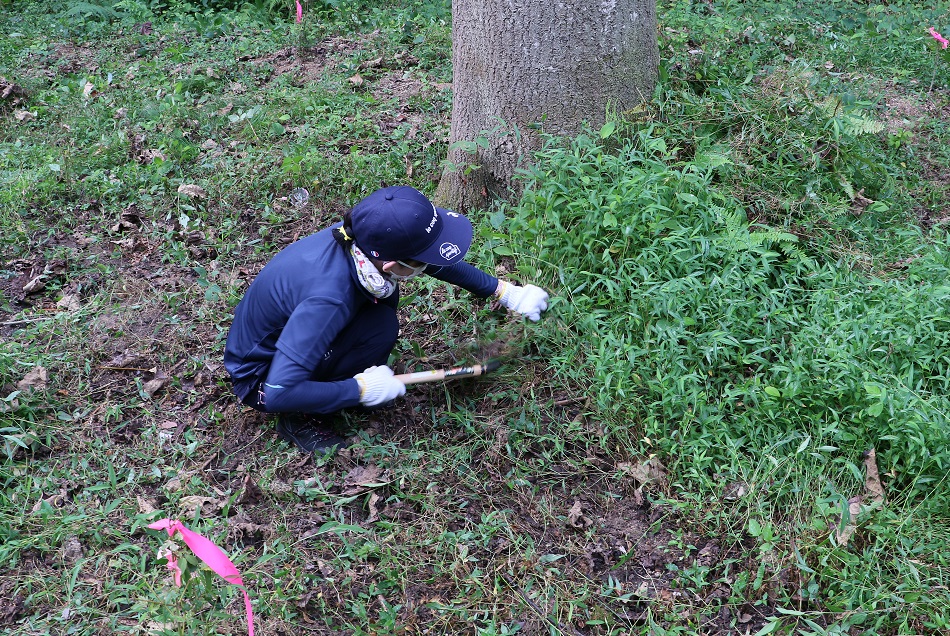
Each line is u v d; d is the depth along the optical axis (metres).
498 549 2.95
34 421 3.42
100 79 6.30
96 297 4.12
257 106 5.61
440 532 3.00
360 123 5.40
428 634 2.70
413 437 3.37
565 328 3.62
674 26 6.38
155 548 2.90
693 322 3.42
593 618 2.75
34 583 2.80
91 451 3.30
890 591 2.76
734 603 2.76
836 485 3.05
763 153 4.41
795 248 3.85
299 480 3.17
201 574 2.60
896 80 6.15
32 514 2.99
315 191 4.82
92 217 4.74
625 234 3.69
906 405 3.07
